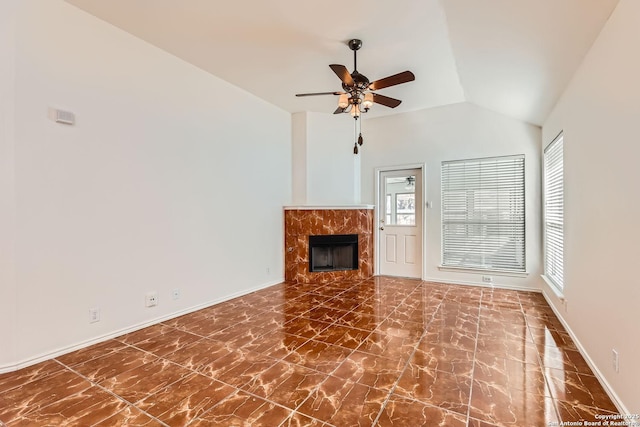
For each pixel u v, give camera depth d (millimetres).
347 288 4617
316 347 2621
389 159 5406
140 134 3041
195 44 3129
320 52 3264
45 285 2404
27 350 2309
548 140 3807
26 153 2301
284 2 2473
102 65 2742
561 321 3133
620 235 1756
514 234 4512
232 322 3217
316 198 5238
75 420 1711
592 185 2203
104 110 2760
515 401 1868
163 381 2105
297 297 4137
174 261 3367
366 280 5145
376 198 5539
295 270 5008
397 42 3049
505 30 2363
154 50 3158
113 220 2830
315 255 5301
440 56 3324
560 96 3098
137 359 2418
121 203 2891
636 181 1576
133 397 1925
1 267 2205
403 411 1781
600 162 2049
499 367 2275
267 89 4262
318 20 2709
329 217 5102
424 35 2924
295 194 5230
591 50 2168
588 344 2311
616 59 1790
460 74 3613
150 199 3135
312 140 5203
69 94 2527
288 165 5184
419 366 2293
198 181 3629
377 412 1774
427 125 5074
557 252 3570
